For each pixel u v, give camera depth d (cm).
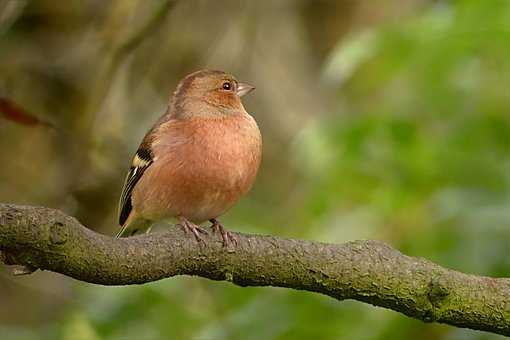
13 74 1525
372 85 1362
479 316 829
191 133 1027
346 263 826
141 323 1280
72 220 732
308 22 1794
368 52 1234
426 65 1258
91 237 741
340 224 1278
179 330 1276
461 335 1151
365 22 1750
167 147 1031
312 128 1298
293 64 1744
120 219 1127
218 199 1041
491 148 1273
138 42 1409
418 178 1266
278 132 1714
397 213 1261
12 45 1533
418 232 1243
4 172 1531
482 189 1234
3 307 1574
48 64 1524
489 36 1219
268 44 1736
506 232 1167
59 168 1512
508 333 838
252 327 1182
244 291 1274
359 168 1276
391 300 829
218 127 1032
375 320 1187
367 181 1280
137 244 771
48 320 1565
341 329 1180
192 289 1327
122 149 1492
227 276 816
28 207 720
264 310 1195
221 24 1667
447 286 825
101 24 1493
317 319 1187
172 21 1595
